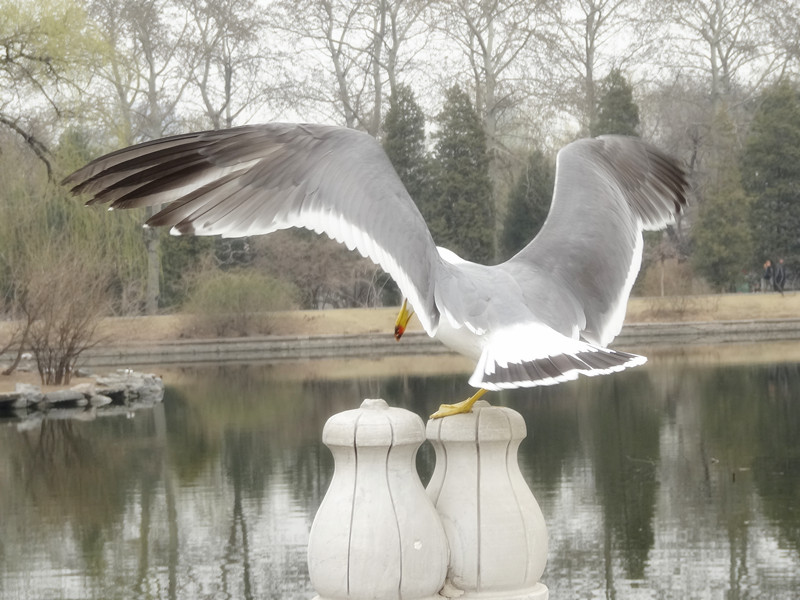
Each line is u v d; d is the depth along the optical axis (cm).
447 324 384
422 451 1639
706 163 5344
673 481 1398
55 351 2548
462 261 416
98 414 2211
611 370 342
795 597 915
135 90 4819
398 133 4734
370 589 390
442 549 397
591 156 457
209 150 365
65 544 1167
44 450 1777
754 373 2622
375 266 4628
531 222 4862
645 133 5778
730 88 5794
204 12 5206
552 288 411
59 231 3150
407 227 378
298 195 374
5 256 2998
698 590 949
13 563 1091
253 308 3897
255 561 1080
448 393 2381
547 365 349
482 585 405
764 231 4984
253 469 1557
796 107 4944
